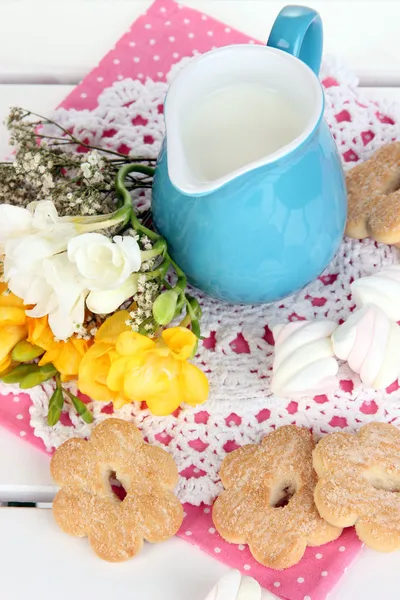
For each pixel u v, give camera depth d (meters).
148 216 0.72
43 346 0.67
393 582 0.65
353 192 0.72
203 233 0.65
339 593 0.65
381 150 0.73
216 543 0.66
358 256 0.72
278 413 0.69
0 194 0.71
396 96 0.78
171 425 0.69
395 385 0.69
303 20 0.65
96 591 0.66
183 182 0.62
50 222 0.65
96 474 0.67
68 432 0.69
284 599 0.64
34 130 0.77
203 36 0.80
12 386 0.70
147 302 0.65
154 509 0.66
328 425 0.69
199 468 0.68
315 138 0.64
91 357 0.65
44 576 0.66
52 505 0.67
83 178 0.70
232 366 0.70
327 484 0.65
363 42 0.80
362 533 0.64
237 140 0.67
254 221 0.64
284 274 0.67
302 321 0.69
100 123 0.77
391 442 0.66
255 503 0.66
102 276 0.63
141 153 0.77
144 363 0.64
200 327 0.71
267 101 0.67
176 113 0.64
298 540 0.64
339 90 0.77
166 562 0.66
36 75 0.81
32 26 0.82
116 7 0.83
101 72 0.79
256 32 0.81
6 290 0.67
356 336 0.67
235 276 0.67
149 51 0.80
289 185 0.64
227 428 0.69
